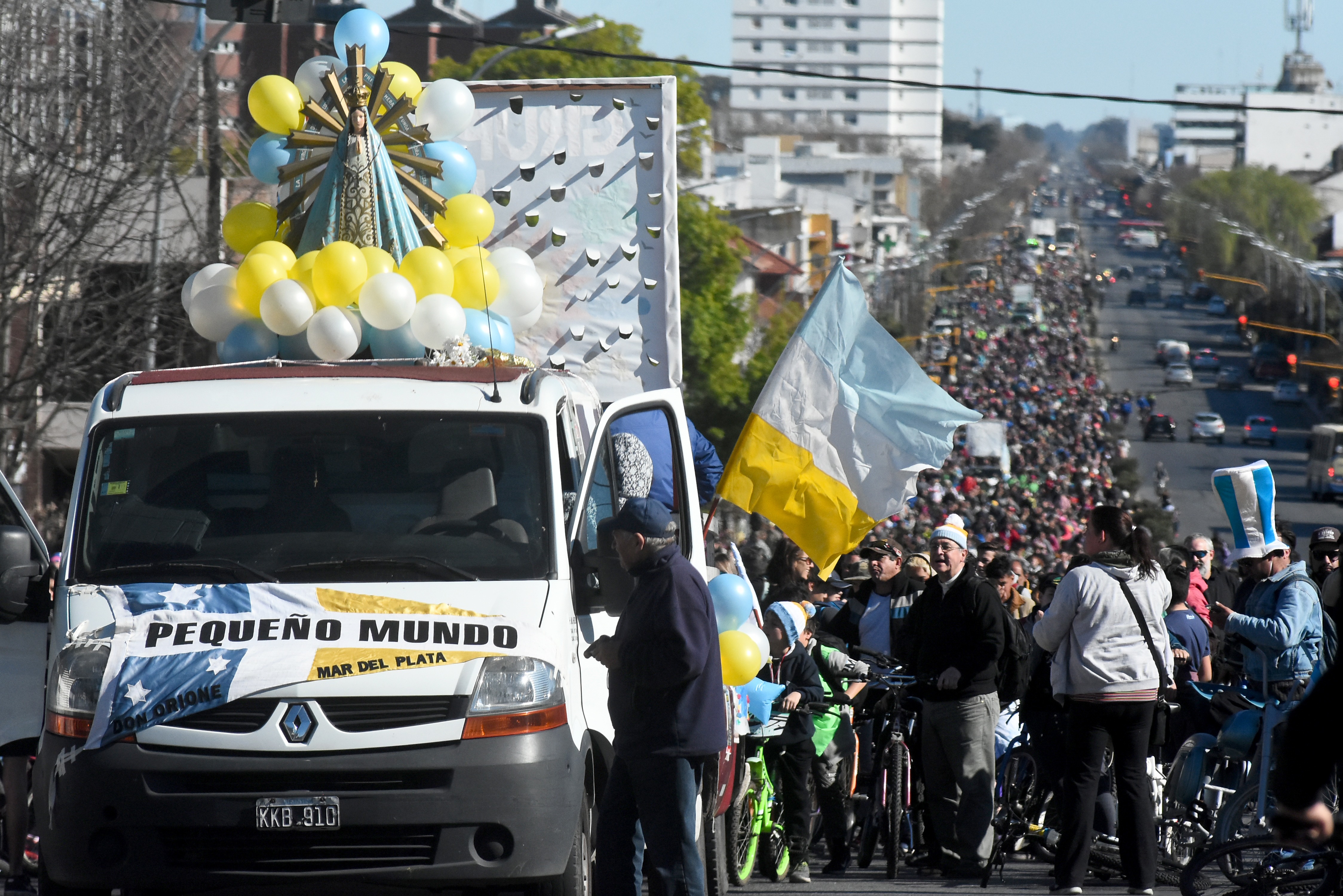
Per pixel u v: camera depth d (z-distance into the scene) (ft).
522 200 95.20
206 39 266.77
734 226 577.43
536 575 66.28
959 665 94.17
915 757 101.40
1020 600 123.13
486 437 69.05
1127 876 85.15
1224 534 583.17
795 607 94.48
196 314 83.51
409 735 60.90
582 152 95.30
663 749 64.44
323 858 60.80
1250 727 88.74
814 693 93.76
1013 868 101.55
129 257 213.46
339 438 69.10
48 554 70.85
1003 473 593.01
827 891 89.66
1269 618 87.45
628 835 66.39
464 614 63.93
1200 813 92.02
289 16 139.03
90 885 61.31
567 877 63.87
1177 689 98.48
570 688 64.39
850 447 91.81
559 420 71.92
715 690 65.46
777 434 91.81
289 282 79.77
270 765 60.44
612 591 67.82
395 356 81.10
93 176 193.47
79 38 201.46
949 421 91.15
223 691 60.75
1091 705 84.58
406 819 60.39
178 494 68.23
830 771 98.12
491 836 61.31
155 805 60.44
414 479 68.44
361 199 85.40
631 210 94.84
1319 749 30.94
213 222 206.59
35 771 65.16
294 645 62.13
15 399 195.83
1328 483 654.12
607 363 94.43
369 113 87.76
